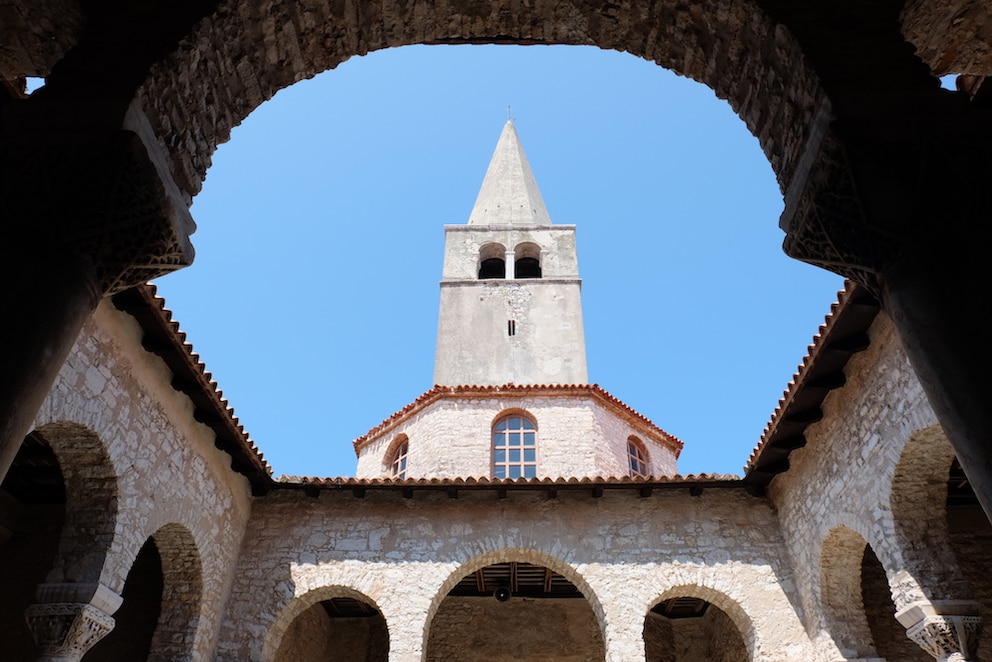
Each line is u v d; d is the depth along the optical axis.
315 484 12.78
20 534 12.84
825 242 4.78
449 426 18.58
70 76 4.65
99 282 4.36
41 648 8.34
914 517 9.15
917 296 3.98
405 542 12.54
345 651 15.42
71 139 4.33
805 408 11.02
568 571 12.34
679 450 21.25
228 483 12.13
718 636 14.95
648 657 15.02
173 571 11.09
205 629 11.12
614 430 19.33
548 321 21.91
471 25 6.65
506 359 21.03
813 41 4.92
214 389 10.52
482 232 24.61
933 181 4.18
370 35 6.48
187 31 5.00
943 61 6.23
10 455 3.54
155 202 4.59
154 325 9.19
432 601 11.96
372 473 20.41
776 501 12.82
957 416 3.67
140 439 9.51
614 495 13.07
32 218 4.12
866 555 13.26
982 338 3.68
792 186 5.14
